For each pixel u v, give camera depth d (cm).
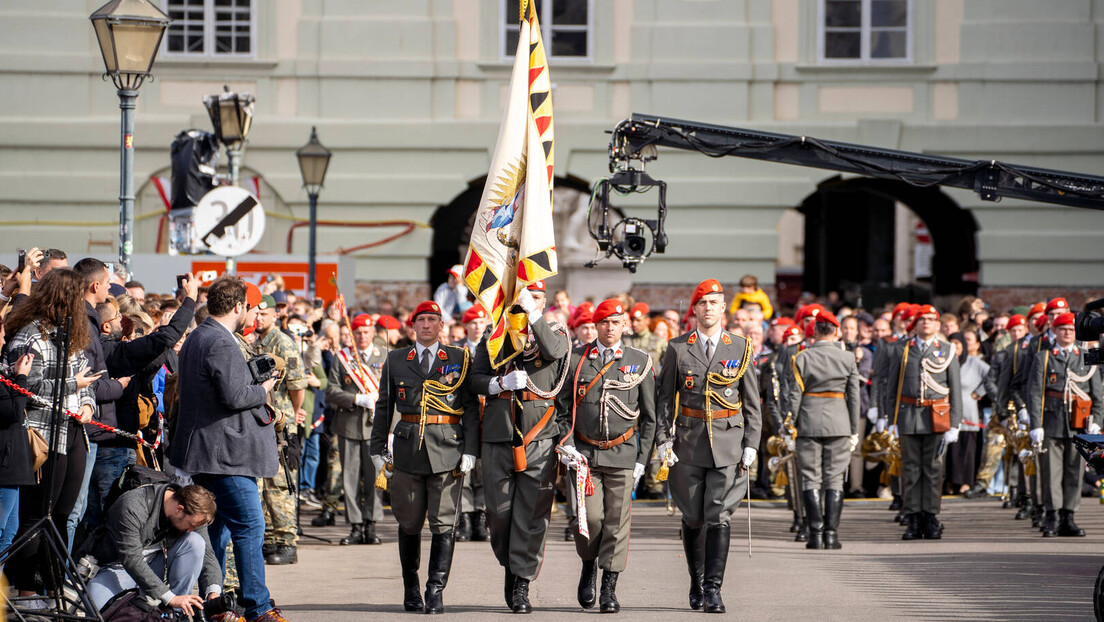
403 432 3319
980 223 8550
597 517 3338
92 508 3344
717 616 3278
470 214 9369
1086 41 8506
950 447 5975
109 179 8388
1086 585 3722
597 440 3331
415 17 8425
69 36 8375
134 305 3709
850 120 8475
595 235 5066
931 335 4809
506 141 3481
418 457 3300
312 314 5603
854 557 4312
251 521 2969
